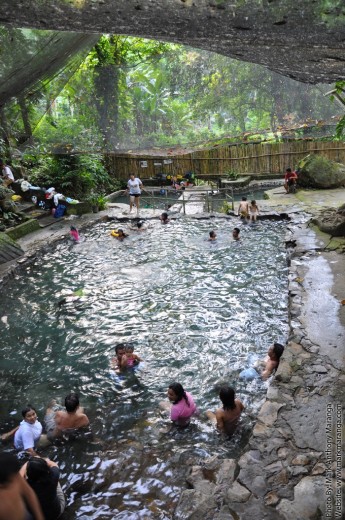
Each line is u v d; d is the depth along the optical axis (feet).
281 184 72.13
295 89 30.30
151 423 19.21
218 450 17.33
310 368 19.40
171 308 29.60
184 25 6.34
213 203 60.34
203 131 34.22
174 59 30.09
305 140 73.00
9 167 54.95
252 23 6.29
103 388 21.85
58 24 6.25
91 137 34.37
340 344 21.29
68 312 29.84
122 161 77.46
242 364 22.82
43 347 25.80
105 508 14.88
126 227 49.73
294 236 38.99
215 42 7.11
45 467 14.01
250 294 30.66
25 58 11.40
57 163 57.16
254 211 48.75
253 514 12.45
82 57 13.79
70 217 52.90
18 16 6.05
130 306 30.30
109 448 17.83
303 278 29.84
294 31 6.38
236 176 74.43
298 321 23.95
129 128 34.37
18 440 17.85
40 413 20.26
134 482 15.90
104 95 32.53
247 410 19.36
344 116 32.40
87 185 57.98
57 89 14.02
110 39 50.78
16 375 23.27
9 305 31.45
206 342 25.17
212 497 13.61
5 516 9.86
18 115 13.94
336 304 25.58
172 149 36.29
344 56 7.57
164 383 21.90
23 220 47.78
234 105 31.55
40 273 37.24
